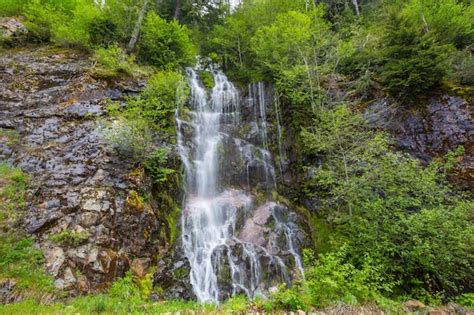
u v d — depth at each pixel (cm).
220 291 858
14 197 795
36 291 623
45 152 965
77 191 855
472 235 796
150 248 858
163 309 661
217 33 2111
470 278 868
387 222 881
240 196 1245
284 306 679
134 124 1050
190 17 2464
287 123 1445
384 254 880
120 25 1666
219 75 1905
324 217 1145
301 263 990
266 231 1056
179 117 1382
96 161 955
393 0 2056
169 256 884
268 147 1443
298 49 1451
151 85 1309
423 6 1603
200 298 822
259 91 1661
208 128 1459
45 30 1580
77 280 677
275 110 1528
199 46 2172
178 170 1177
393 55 1359
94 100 1198
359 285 730
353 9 2523
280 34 1588
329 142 1104
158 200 1016
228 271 902
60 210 797
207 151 1341
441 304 802
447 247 807
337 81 1465
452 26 1462
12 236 711
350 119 1123
